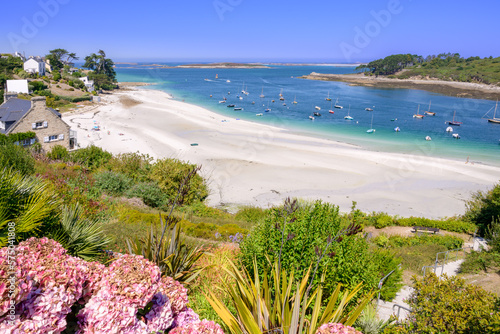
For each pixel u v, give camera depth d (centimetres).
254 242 766
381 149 5450
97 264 313
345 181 3781
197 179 2930
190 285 674
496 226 1688
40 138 3916
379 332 665
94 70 14512
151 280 301
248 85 18588
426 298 695
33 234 524
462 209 3116
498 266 1216
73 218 673
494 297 645
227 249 1027
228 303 614
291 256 661
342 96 14012
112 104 9444
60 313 248
